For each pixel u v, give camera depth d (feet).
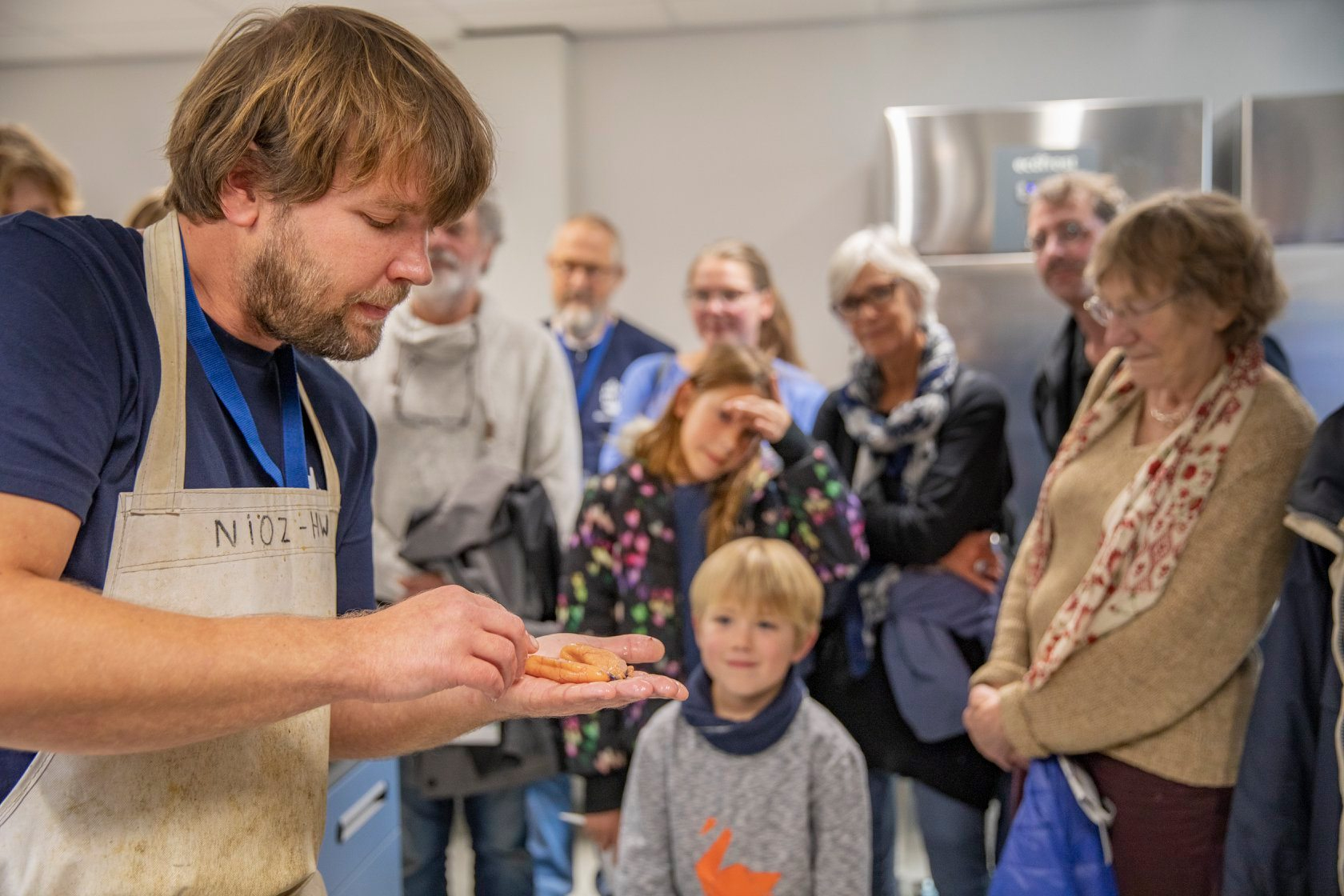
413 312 7.91
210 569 3.06
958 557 7.20
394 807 6.51
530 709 3.06
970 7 12.90
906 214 11.21
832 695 7.28
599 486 7.04
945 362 7.44
